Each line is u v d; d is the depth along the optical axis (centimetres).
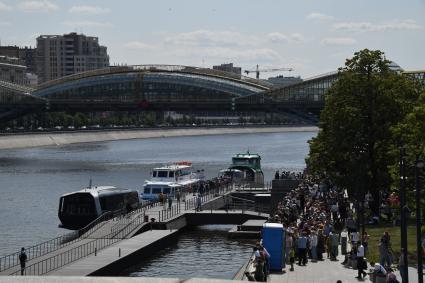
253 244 8069
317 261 5506
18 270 5959
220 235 8912
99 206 9388
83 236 7856
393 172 5919
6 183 16525
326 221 6003
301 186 9856
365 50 7981
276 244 5088
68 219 9394
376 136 7644
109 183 16338
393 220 7269
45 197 13762
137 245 7206
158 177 11925
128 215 9088
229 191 11944
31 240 8988
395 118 7662
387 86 7775
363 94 7769
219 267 6756
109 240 7550
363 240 5309
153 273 6512
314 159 8725
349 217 6794
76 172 19388
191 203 10294
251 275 4669
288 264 5341
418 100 7775
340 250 6066
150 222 8519
